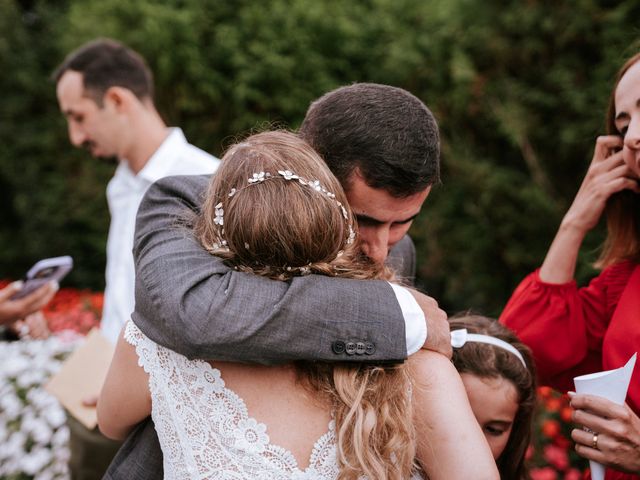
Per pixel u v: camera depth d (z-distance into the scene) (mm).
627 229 1679
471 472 1047
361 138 1208
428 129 1248
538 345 1676
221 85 4781
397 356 1077
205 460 1084
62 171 5992
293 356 1045
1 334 2393
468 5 3795
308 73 4621
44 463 2852
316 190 1103
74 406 2148
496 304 3898
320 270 1117
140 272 1149
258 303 1041
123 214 2482
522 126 3600
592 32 3434
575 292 1677
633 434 1305
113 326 2449
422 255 4227
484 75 3801
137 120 2416
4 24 6234
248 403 1088
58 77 2482
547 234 3699
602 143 1632
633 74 1448
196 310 1040
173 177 1462
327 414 1092
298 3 4660
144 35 4691
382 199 1225
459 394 1125
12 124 6109
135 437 1310
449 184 3926
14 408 2975
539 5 3555
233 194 1120
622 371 1299
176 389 1109
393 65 4133
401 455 1048
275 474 1055
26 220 6137
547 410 2699
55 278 2213
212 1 4762
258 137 1211
